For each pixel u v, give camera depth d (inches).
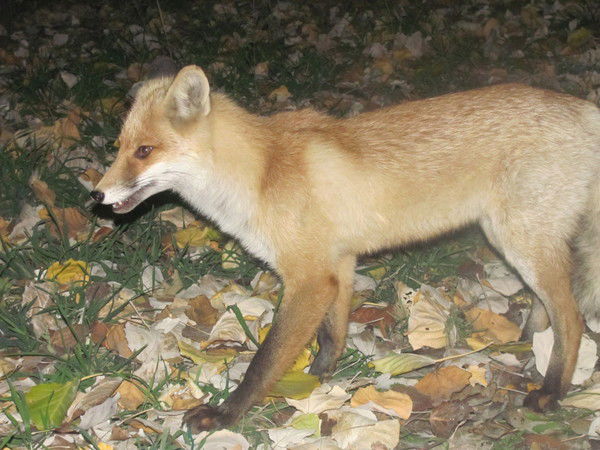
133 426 54.3
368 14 119.3
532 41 103.5
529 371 59.4
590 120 58.7
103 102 90.4
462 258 69.4
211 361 58.5
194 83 55.9
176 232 71.2
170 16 125.3
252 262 68.6
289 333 56.3
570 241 58.8
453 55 99.3
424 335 60.2
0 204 74.3
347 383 57.2
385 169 57.8
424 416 55.7
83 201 73.4
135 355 58.2
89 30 121.7
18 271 65.9
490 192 58.6
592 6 111.4
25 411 53.3
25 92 92.0
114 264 67.9
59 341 60.2
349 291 60.3
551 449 53.3
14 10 131.2
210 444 52.9
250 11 126.6
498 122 58.2
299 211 56.8
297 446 52.5
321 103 90.8
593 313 60.2
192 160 57.1
